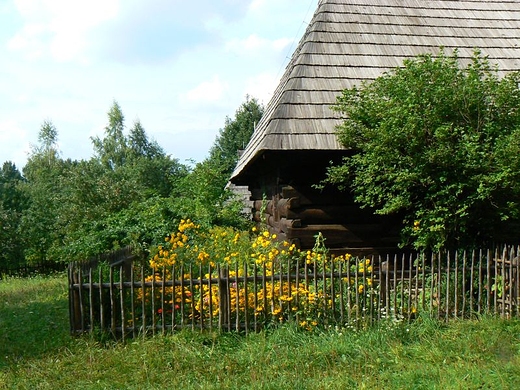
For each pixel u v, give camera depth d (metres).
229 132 40.09
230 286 6.55
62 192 21.61
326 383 4.95
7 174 46.75
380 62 9.70
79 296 6.35
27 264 19.19
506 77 7.64
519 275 6.84
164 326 6.32
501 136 6.95
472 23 11.06
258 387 4.86
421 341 6.02
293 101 8.67
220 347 5.99
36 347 6.27
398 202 7.05
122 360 5.70
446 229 7.11
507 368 5.09
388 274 6.68
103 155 47.09
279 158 8.78
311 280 6.70
